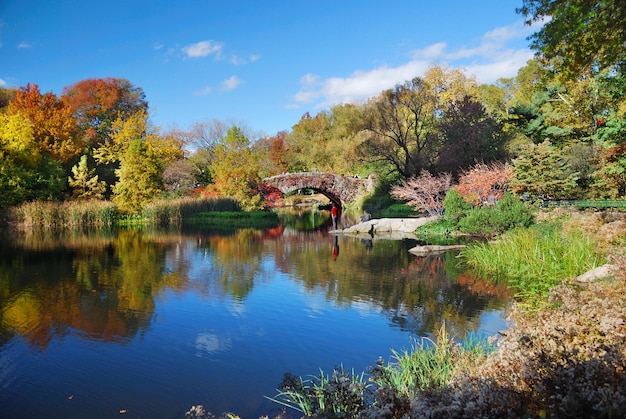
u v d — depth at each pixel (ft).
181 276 43.29
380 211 130.62
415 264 48.80
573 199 84.84
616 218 43.01
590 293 18.70
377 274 43.68
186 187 155.43
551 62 47.65
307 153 199.62
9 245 64.23
